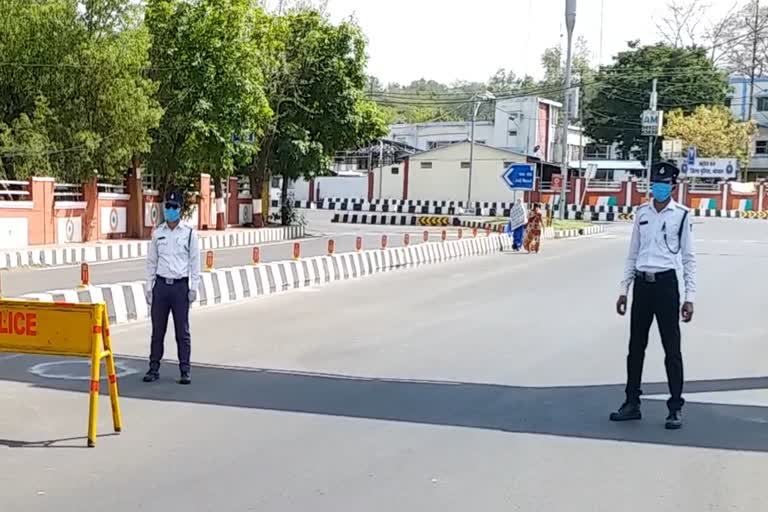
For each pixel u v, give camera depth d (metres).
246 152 33.44
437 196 68.75
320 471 5.98
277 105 38.53
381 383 8.92
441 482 5.78
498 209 62.38
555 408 7.96
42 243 25.83
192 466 6.05
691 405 8.18
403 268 22.78
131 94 26.77
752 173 75.38
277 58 37.91
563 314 14.17
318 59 39.25
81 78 26.42
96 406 6.60
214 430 7.02
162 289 8.77
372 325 12.86
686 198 64.69
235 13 30.50
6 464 6.05
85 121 26.83
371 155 73.81
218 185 36.09
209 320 13.25
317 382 8.93
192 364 9.79
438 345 11.23
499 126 78.12
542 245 32.22
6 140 25.25
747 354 10.91
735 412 7.93
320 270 18.98
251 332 12.12
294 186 74.69
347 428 7.14
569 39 43.09
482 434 7.02
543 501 5.45
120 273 20.22
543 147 77.75
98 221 28.92
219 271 15.48
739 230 42.66
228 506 5.26
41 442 6.59
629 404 7.58
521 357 10.47
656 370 9.89
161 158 31.41
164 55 30.19
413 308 14.80
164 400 8.04
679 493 5.64
